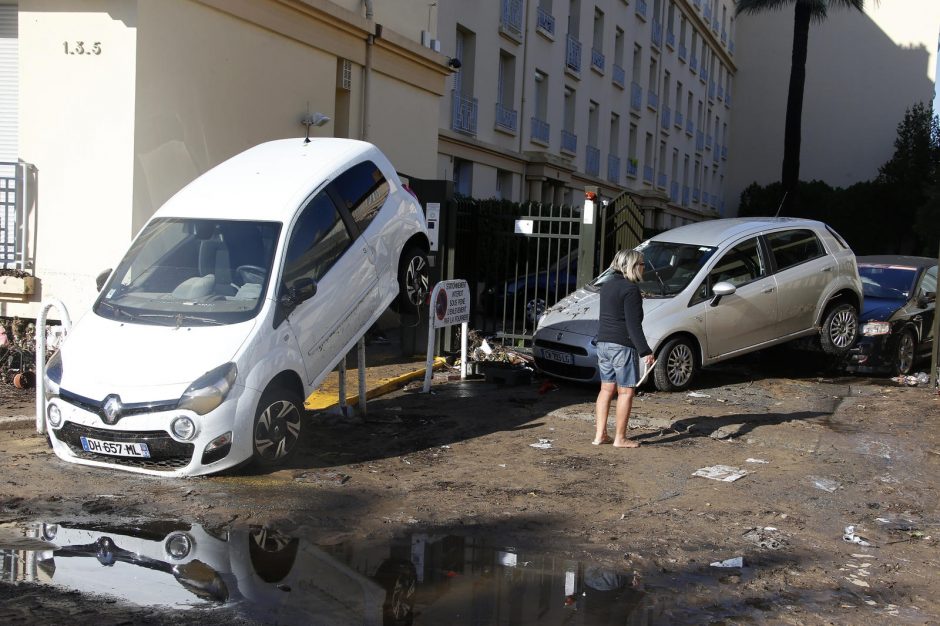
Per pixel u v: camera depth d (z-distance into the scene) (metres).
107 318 6.64
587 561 4.86
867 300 11.97
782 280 10.73
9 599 4.02
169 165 9.55
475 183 21.14
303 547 4.92
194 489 5.90
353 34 12.76
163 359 6.10
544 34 24.19
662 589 4.48
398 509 5.71
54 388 6.23
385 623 3.93
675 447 7.53
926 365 12.55
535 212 14.58
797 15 28.20
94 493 5.74
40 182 9.35
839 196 43.25
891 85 46.19
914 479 6.71
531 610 4.14
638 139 34.34
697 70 42.88
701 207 46.38
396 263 8.13
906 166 41.28
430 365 9.78
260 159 7.83
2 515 5.25
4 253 9.45
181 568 4.50
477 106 20.61
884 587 4.62
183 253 6.96
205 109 10.01
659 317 9.73
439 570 4.64
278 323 6.49
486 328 13.62
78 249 9.27
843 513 5.86
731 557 4.99
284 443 6.48
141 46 9.02
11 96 9.78
